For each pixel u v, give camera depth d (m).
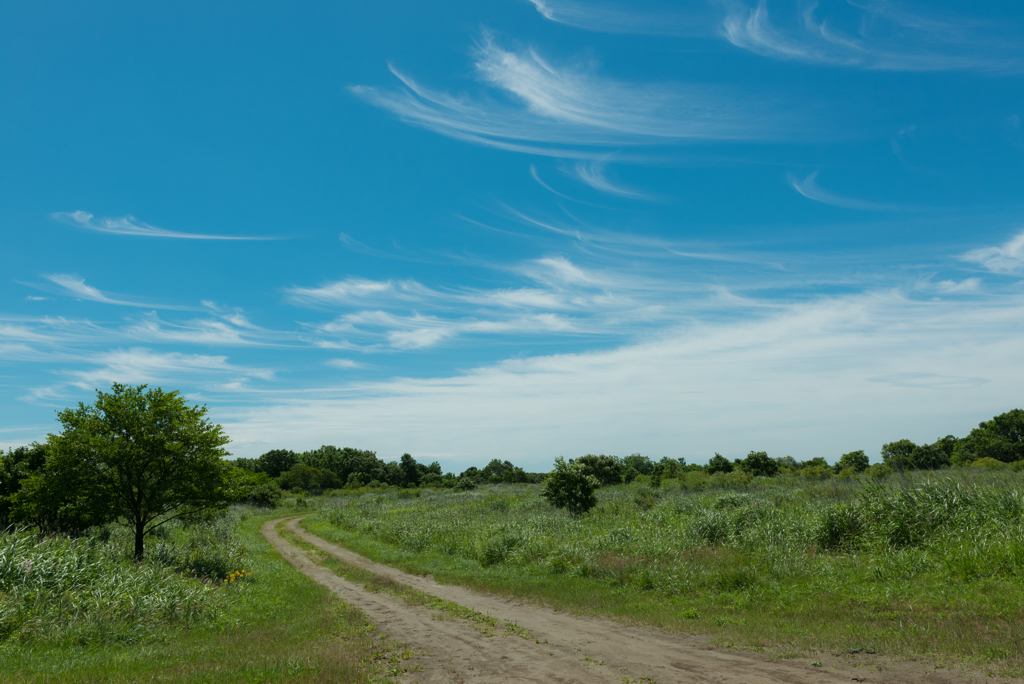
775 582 13.25
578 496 30.94
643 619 11.71
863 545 15.34
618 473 55.34
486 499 47.38
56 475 20.58
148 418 21.47
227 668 8.76
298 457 153.25
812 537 16.59
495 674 8.48
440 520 32.50
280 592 18.17
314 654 9.80
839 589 12.10
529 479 97.56
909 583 11.73
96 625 11.29
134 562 19.14
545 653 9.57
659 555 17.03
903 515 15.40
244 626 13.27
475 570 20.03
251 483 25.22
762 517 20.55
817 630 9.62
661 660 8.79
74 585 13.09
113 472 21.25
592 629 11.30
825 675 7.46
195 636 11.98
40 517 22.22
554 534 22.77
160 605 13.21
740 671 7.94
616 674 8.20
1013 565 11.22
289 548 32.09
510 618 12.71
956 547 13.08
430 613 13.72
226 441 23.59
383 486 111.88
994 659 7.29
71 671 8.45
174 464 22.28
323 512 57.59
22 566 12.59
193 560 21.20
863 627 9.49
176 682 7.93
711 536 18.98
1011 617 8.93
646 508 31.03
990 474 22.72
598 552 18.56
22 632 10.42
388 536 30.86
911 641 8.41
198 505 23.38
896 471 27.34
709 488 41.78
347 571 22.16
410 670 8.84
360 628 12.06
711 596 13.12
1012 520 13.67
